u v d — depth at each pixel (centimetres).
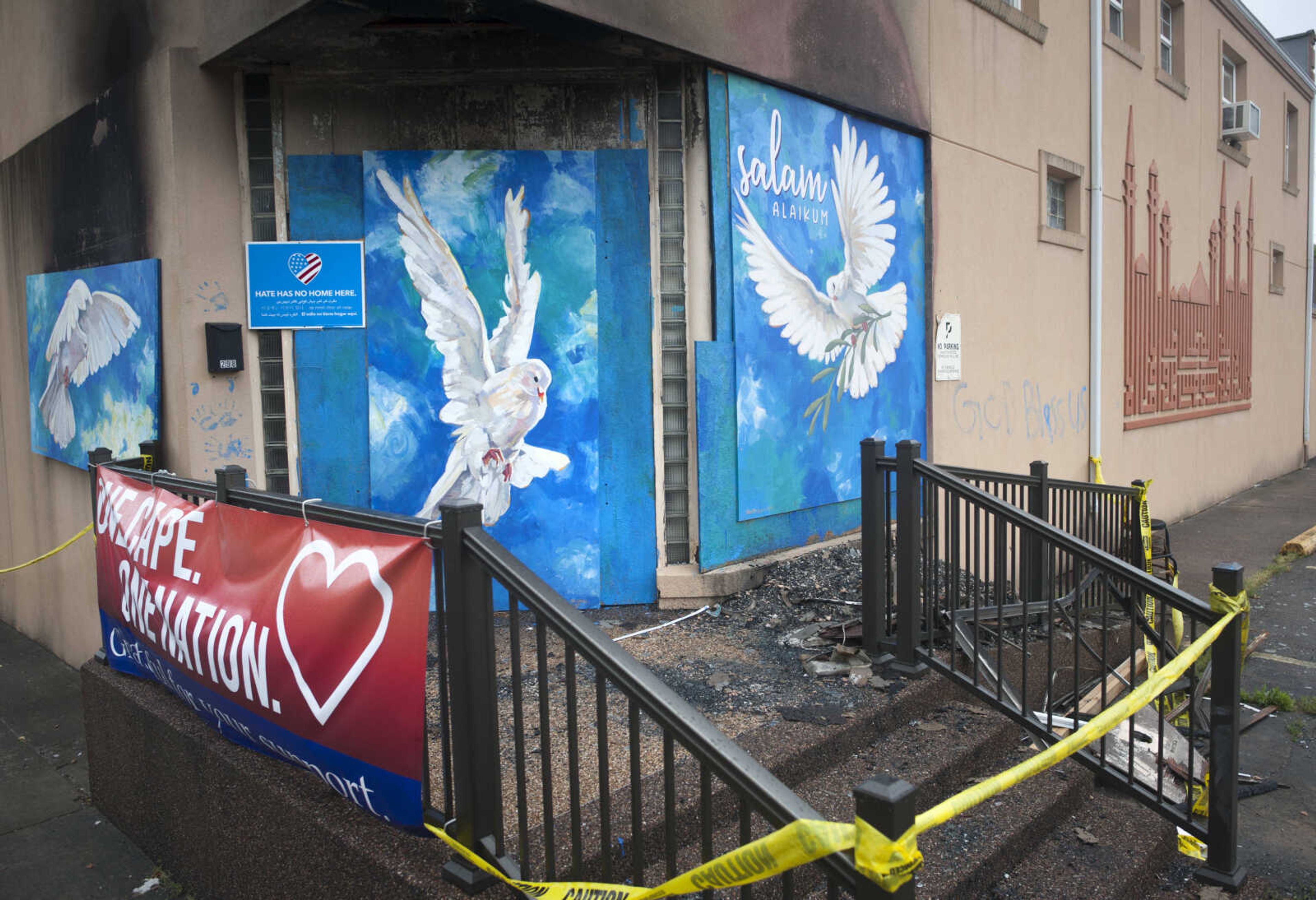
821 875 307
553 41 499
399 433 513
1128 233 1076
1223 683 342
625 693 209
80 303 589
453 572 242
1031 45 860
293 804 301
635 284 532
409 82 504
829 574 565
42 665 675
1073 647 488
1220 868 350
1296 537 1150
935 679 429
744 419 559
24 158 684
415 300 512
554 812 297
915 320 709
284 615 290
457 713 246
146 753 395
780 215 580
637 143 527
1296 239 1809
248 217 501
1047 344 909
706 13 504
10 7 686
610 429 536
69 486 637
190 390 488
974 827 346
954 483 418
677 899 269
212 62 480
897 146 684
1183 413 1264
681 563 548
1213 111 1339
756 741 356
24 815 451
